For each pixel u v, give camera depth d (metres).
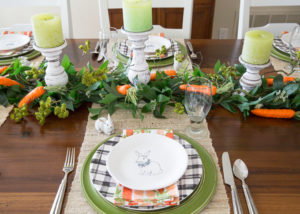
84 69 1.04
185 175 0.70
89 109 0.93
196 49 1.36
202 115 0.85
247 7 1.58
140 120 0.93
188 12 1.60
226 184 0.71
